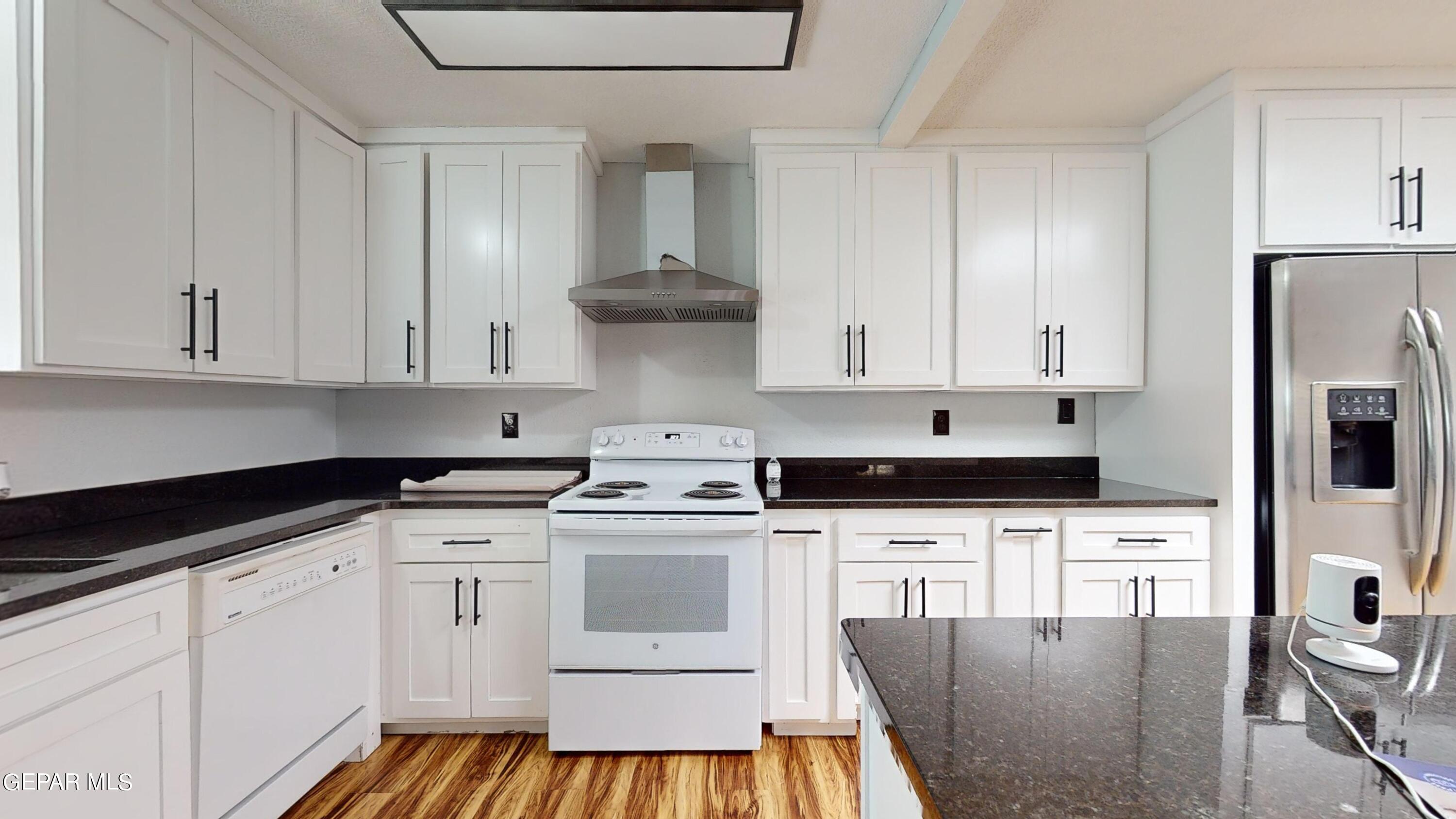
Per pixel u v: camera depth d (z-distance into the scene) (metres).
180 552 1.32
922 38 1.75
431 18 1.61
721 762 1.96
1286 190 1.93
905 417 2.64
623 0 1.56
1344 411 1.80
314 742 1.70
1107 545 2.05
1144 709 0.71
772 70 1.89
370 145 2.31
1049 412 2.63
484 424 2.62
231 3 1.58
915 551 2.07
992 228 2.30
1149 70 1.93
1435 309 1.78
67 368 1.26
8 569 1.23
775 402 2.64
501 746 2.04
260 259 1.78
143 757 1.21
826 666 2.08
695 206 2.64
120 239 1.35
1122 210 2.30
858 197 2.30
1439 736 0.64
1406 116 1.92
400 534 2.04
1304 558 1.84
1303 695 0.74
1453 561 1.75
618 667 1.97
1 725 0.97
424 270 2.32
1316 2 1.60
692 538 1.97
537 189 2.29
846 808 1.74
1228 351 1.95
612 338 2.65
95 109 1.29
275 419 2.27
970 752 0.61
